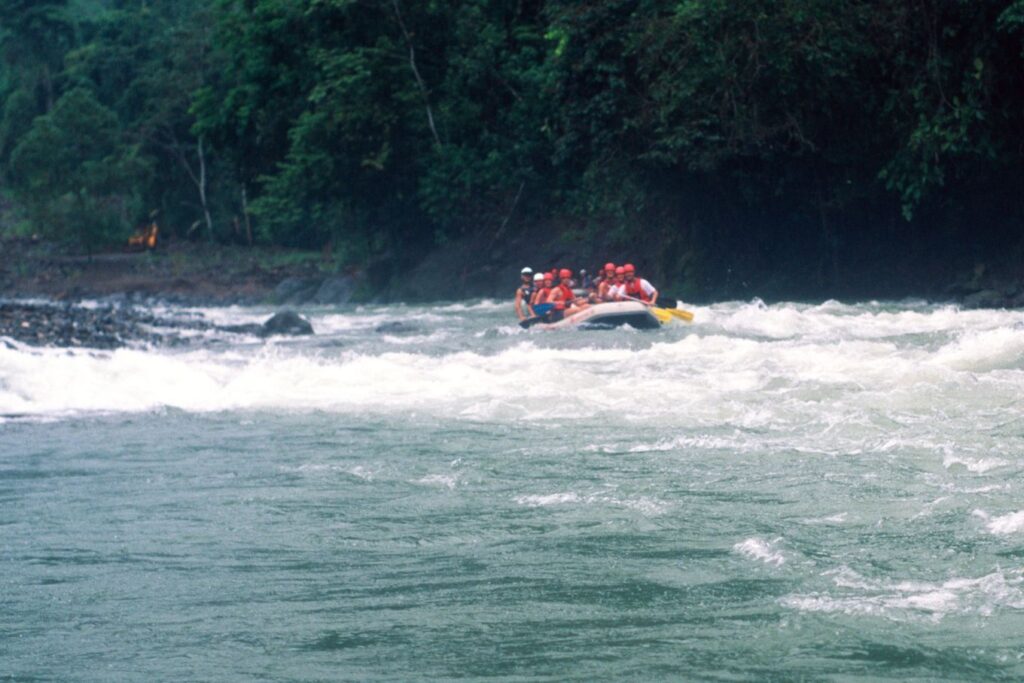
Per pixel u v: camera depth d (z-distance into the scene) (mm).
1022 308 44719
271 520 13336
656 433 17906
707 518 12414
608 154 58500
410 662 8523
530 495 14031
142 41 151125
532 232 69188
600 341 32625
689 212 59875
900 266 55656
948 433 16484
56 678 8438
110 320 43188
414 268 73312
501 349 32781
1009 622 8742
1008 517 11766
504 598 10023
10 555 12094
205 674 8422
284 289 81750
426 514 13305
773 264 58719
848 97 51438
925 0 48469
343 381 25266
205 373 26969
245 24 78125
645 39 52594
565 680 8000
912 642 8391
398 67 69625
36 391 24234
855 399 19812
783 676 7844
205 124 83750
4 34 180625
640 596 9844
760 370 23781
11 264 111688
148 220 130250
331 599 10219
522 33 69188
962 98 49219
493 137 69500
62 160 114500
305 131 69375
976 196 52781
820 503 12797
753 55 49844
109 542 12570
